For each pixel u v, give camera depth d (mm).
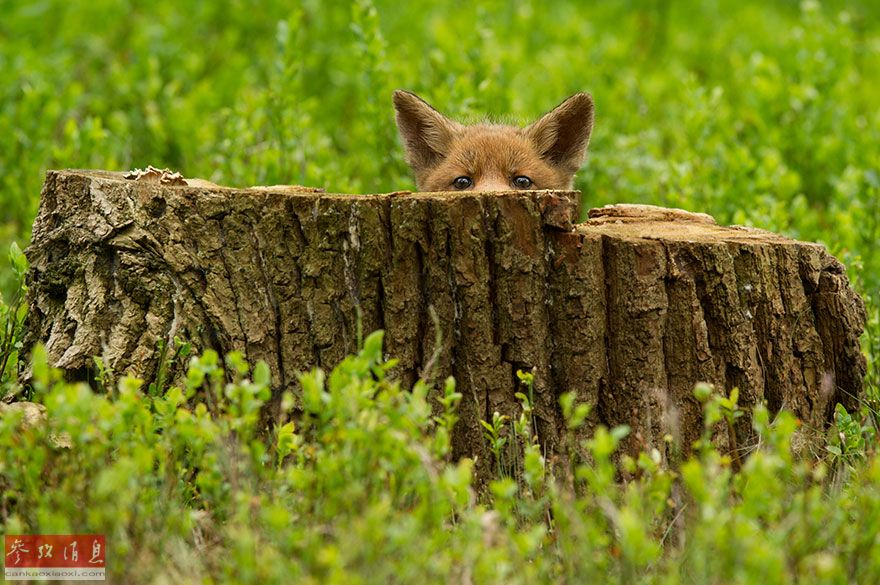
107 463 8250
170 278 9594
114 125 18719
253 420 7875
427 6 27906
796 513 7652
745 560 6832
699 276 9695
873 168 17438
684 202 16547
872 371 12172
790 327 10047
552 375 9602
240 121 17594
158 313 9570
